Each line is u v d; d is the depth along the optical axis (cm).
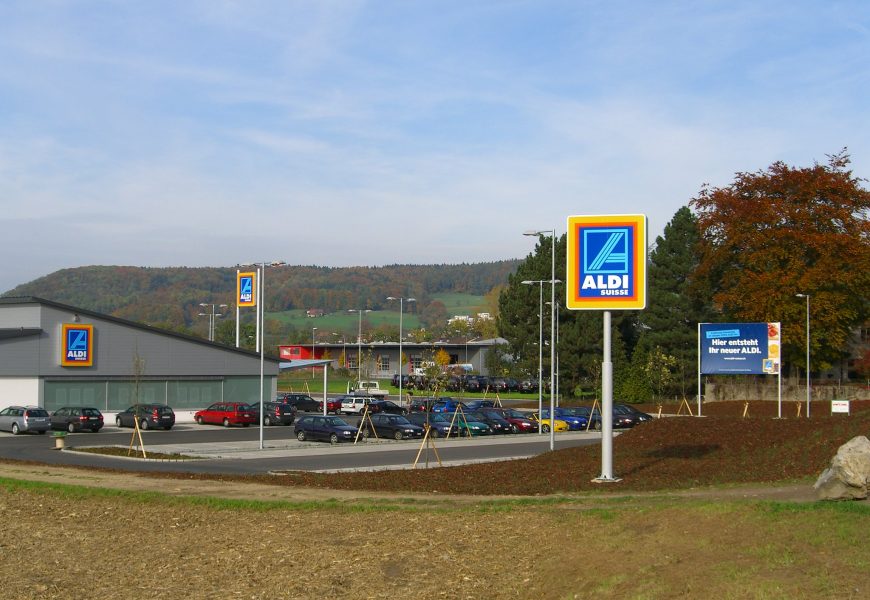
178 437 5372
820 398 6781
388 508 2309
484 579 1675
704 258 7025
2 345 5834
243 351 7231
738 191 6831
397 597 1612
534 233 4697
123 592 1709
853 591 1240
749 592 1302
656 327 7838
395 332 18738
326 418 5169
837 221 6450
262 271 4819
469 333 16688
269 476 3123
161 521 2325
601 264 2731
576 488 2564
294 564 1855
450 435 5575
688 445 3553
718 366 5491
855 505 1717
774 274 6362
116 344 6419
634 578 1484
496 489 2631
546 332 8025
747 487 2353
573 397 8312
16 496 2744
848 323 6525
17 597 1684
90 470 3375
